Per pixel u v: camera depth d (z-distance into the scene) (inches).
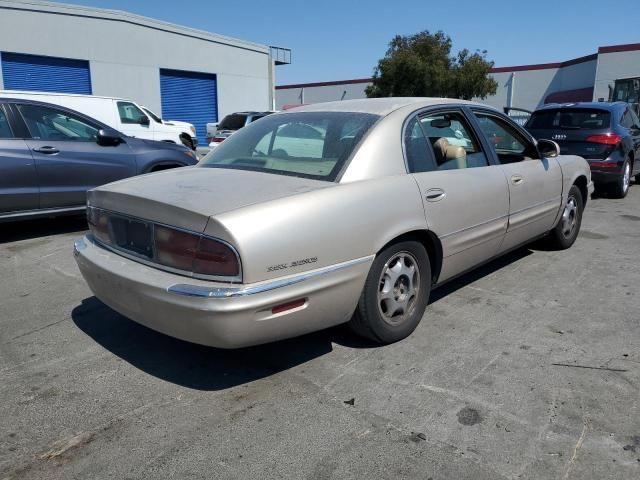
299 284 113.4
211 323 106.7
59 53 842.2
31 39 812.0
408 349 140.4
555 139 369.4
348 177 128.0
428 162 148.3
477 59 1435.8
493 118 185.9
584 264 212.2
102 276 127.5
